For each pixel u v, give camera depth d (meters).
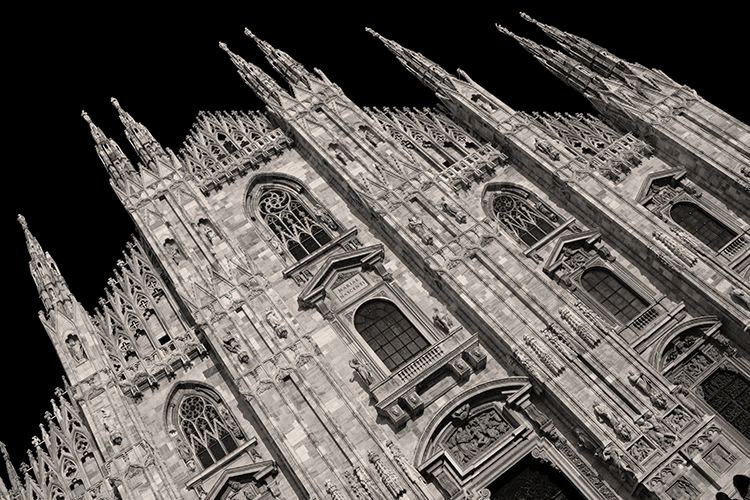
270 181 46.22
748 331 35.12
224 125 49.06
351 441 32.97
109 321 40.25
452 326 37.28
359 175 43.03
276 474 33.97
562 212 42.38
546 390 33.69
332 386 34.78
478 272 37.50
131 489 33.28
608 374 33.47
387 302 39.34
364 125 46.66
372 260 40.19
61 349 38.72
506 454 33.19
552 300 36.62
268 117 50.19
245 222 43.97
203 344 38.69
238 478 33.88
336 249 41.62
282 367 35.22
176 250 41.72
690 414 32.47
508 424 34.44
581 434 32.69
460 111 48.31
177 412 37.06
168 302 41.41
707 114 43.72
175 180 44.62
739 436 33.19
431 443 33.62
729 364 35.88
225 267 39.78
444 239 39.19
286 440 32.91
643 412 32.28
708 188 42.22
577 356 34.28
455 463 32.84
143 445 34.78
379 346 37.69
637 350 36.19
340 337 37.97
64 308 40.62
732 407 34.84
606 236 40.78
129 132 48.91
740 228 40.28
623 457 31.25
